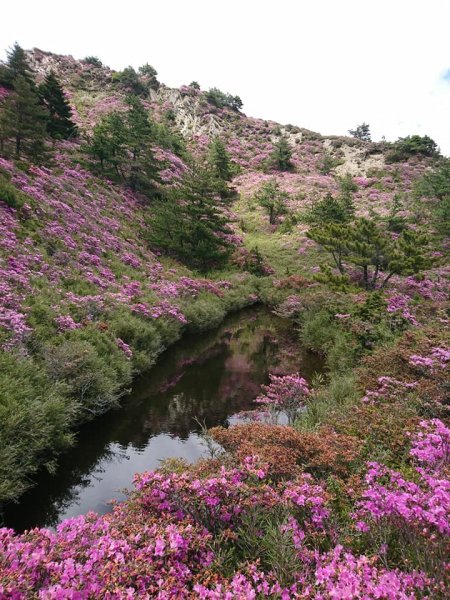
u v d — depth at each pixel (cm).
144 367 1279
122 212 2753
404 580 250
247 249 3294
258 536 360
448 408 657
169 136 5119
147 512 387
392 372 909
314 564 326
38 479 704
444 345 969
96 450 826
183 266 2661
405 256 2080
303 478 430
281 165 5712
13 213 1695
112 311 1376
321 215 3519
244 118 7494
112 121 3253
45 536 302
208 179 2848
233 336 1864
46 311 1123
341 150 6291
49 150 2522
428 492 325
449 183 3681
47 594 229
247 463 438
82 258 1764
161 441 876
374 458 499
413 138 5859
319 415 838
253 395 1162
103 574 255
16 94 2344
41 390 800
